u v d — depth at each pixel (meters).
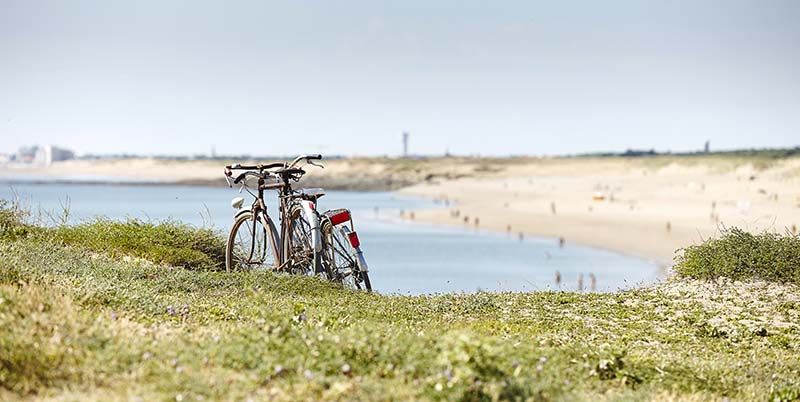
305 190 19.02
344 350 10.04
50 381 9.02
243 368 9.68
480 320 15.30
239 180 19.56
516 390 9.03
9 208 22.94
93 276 15.63
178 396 8.43
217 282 17.23
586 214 139.25
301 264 18.67
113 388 8.93
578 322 15.65
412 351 10.08
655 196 179.12
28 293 11.65
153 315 12.98
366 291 17.88
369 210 176.88
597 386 10.88
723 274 20.58
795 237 21.77
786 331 15.88
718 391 11.28
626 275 72.75
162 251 20.83
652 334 15.09
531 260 87.44
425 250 98.75
